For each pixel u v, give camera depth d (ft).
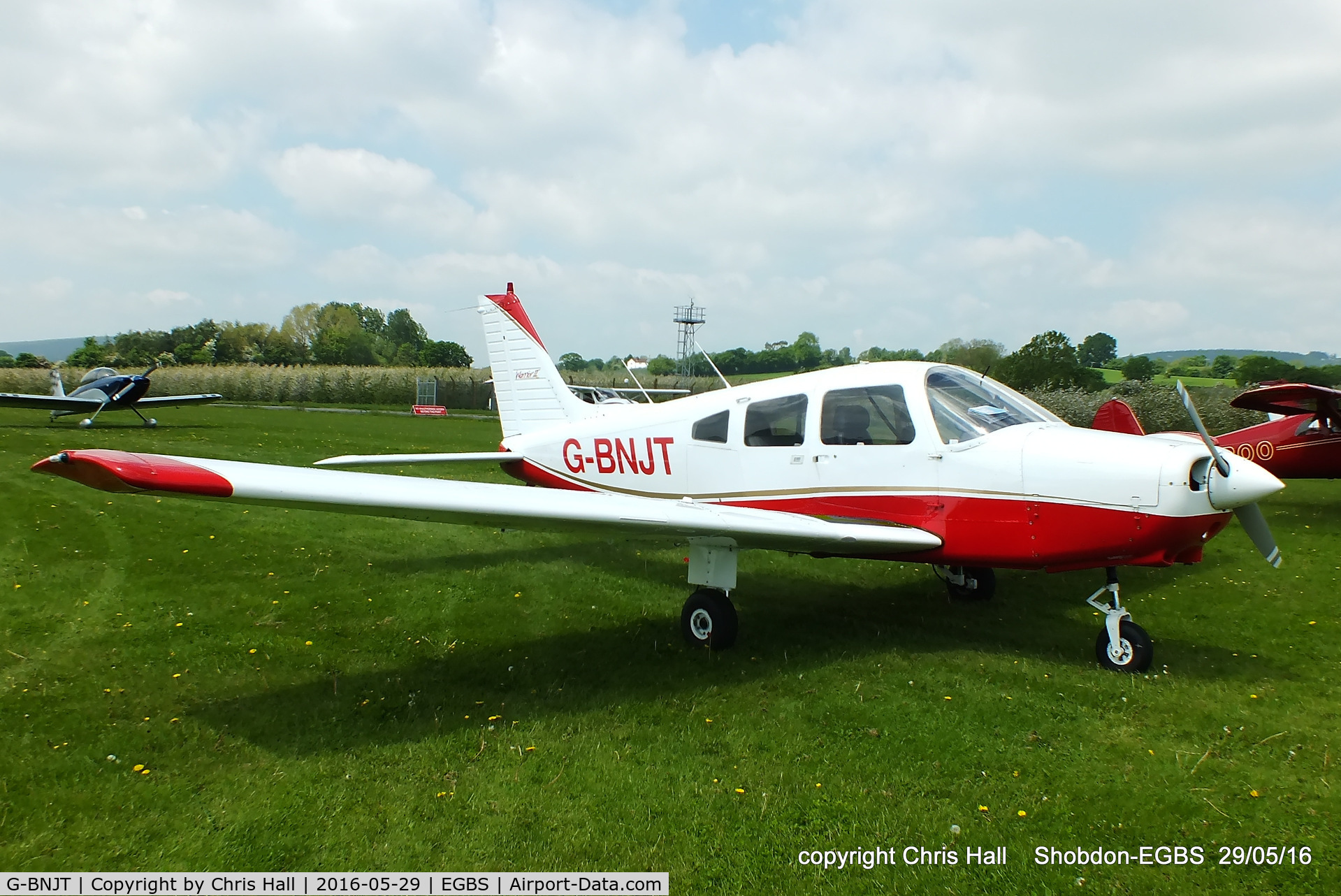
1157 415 54.19
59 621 15.40
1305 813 9.12
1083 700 12.42
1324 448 31.01
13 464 34.58
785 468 17.25
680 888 7.82
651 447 20.02
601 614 17.19
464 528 26.08
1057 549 13.80
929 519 15.15
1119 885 7.88
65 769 9.86
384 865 8.14
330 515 26.78
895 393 15.80
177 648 14.20
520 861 8.22
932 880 7.94
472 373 126.62
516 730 11.24
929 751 10.64
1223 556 23.20
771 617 17.20
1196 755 10.52
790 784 9.77
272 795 9.39
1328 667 13.99
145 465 9.65
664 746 10.76
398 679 13.16
